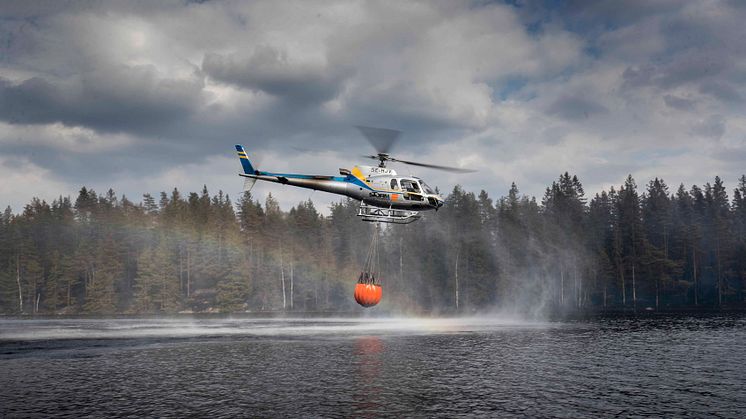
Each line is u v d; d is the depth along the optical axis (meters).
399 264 109.19
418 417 18.64
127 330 55.44
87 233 119.00
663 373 27.09
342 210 120.31
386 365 29.86
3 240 111.44
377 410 19.55
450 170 28.75
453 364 30.12
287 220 116.81
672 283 105.12
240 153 33.09
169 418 18.48
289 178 32.66
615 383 24.47
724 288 107.50
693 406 20.20
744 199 127.69
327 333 50.47
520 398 21.45
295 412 19.27
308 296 110.75
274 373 27.34
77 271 109.25
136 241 114.50
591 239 113.62
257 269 109.12
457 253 102.94
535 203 114.94
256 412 19.28
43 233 118.19
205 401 21.00
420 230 109.56
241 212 117.62
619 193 129.38
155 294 104.88
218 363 30.86
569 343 40.44
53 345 40.59
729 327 53.59
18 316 93.69
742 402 20.83
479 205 115.81
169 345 40.31
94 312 102.62
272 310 107.25
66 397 21.80
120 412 19.33
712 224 110.44
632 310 92.50
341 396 21.84
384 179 31.73
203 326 61.59
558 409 19.70
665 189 129.88
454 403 20.61
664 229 115.00
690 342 40.81
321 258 111.06
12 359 32.94
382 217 32.22
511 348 37.47
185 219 113.38
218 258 107.25
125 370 28.48
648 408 19.88
